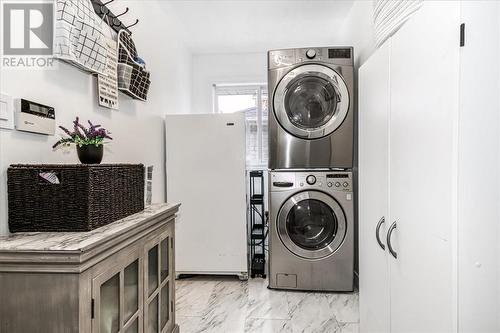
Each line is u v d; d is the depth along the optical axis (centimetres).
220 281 274
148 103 237
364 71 160
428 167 95
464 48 81
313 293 246
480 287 82
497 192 81
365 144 159
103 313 99
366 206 158
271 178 248
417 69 102
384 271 133
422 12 99
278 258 250
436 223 91
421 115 99
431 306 94
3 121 101
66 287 83
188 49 357
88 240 89
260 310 218
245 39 335
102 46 151
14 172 99
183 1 256
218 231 274
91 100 155
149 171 215
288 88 250
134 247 119
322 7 269
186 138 273
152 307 142
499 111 81
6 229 101
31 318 83
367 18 232
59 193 99
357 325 197
